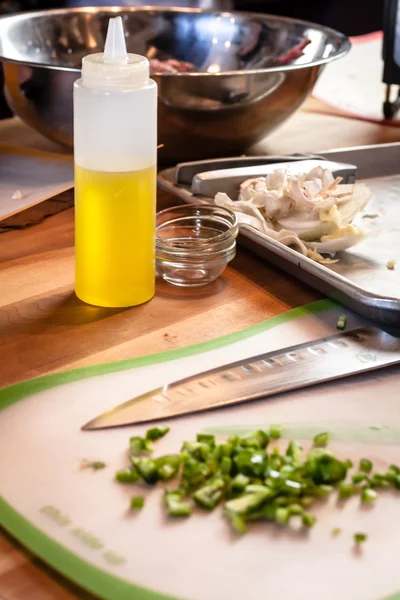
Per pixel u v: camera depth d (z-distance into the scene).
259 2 2.52
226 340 0.81
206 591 0.60
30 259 0.93
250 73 1.06
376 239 0.97
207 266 0.88
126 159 0.80
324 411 0.73
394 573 0.62
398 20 1.29
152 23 1.31
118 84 0.78
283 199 0.95
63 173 1.10
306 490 0.66
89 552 0.62
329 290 0.86
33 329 0.81
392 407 0.74
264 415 0.72
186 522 0.64
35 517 0.64
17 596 0.60
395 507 0.66
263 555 0.62
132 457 0.68
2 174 1.09
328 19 2.91
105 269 0.83
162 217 0.96
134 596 0.60
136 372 0.77
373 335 0.81
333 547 0.63
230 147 1.14
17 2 1.97
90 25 1.29
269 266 0.93
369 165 1.12
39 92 1.09
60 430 0.71
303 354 0.78
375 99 1.47
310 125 1.32
